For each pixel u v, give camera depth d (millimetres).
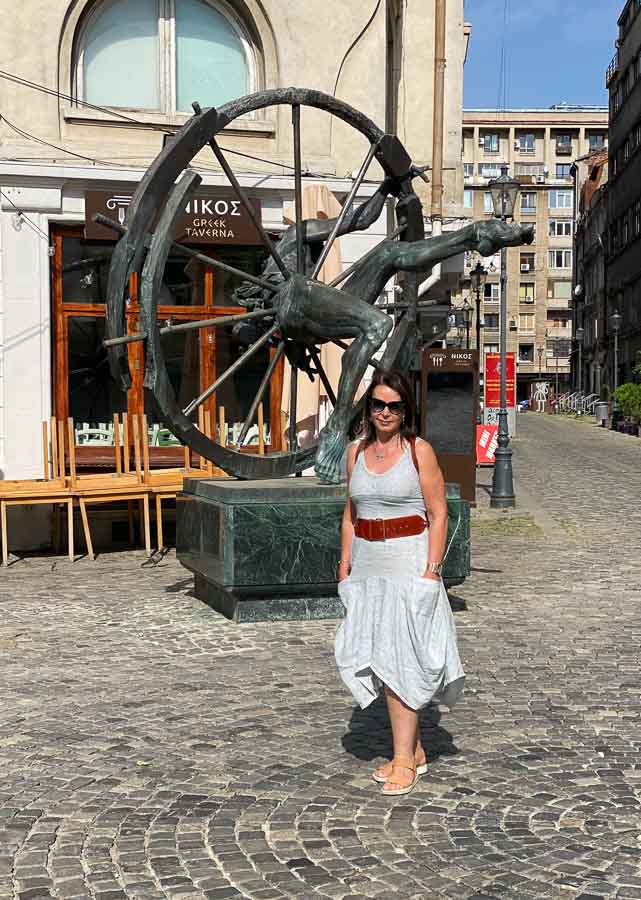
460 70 16391
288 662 6789
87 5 12664
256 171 13211
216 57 13398
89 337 12672
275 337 9008
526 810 4281
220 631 7699
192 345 12961
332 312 8109
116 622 8094
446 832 4062
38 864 3838
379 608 4516
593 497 17688
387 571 4516
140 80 13102
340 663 4602
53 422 11695
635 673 6512
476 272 27750
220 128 7957
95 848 3975
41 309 12273
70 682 6402
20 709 5848
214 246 12961
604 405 49906
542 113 98750
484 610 8461
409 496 4477
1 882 3693
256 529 7746
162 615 8328
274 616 7996
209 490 8188
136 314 12688
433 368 16000
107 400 12727
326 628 7750
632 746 5105
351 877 3688
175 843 4012
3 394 12148
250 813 4297
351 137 13891
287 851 3920
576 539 12656
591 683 6273
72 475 11227
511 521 14484
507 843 3951
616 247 68000
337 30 13664
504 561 11016
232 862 3830
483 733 5312
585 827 4094
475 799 4406
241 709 5789
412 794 4477
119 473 12031
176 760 4969
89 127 12695
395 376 4516
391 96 16391
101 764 4926
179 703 5918
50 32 12406
